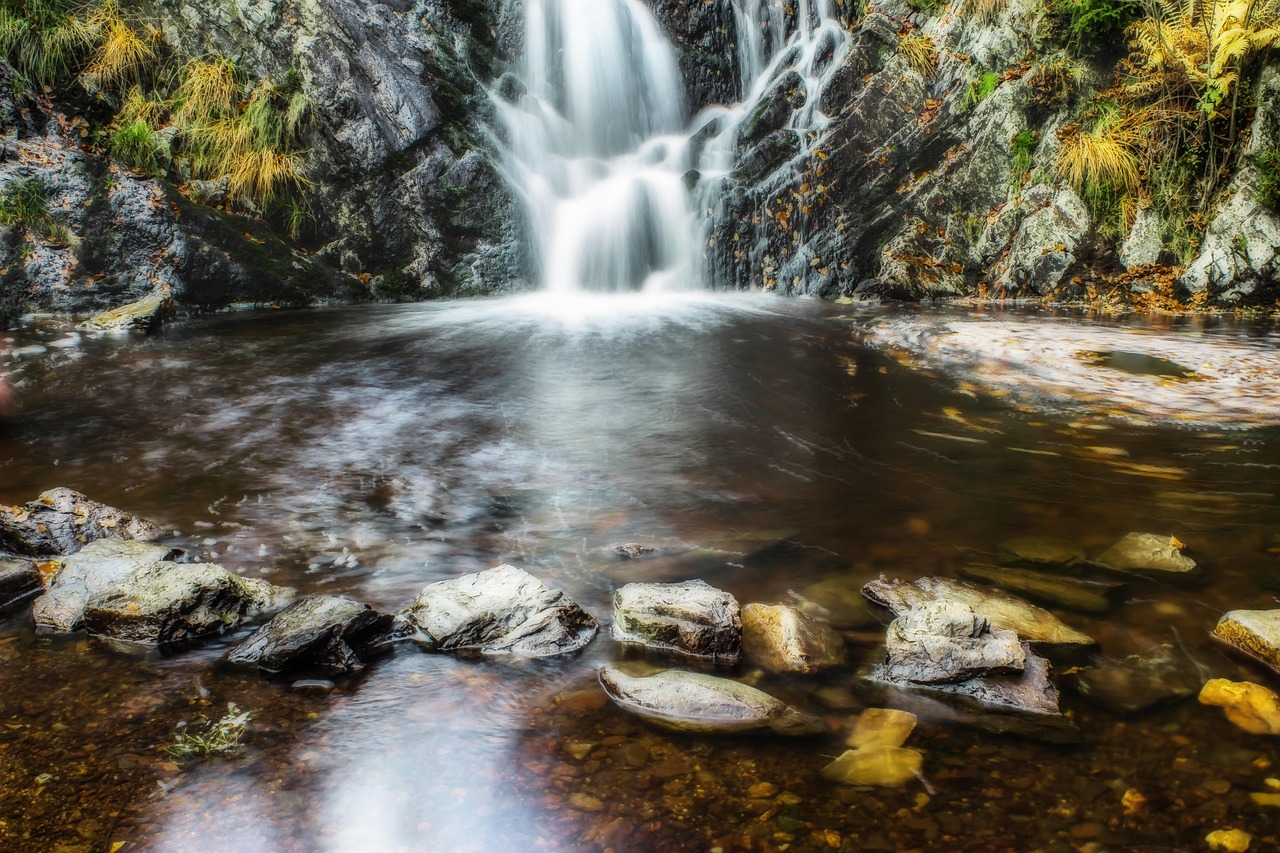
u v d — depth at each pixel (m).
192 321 8.93
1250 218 8.78
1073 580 2.97
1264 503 3.73
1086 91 10.06
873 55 11.76
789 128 11.86
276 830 1.76
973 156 10.74
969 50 11.20
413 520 3.62
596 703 2.26
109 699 2.28
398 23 11.01
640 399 5.76
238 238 9.86
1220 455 4.43
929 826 1.76
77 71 10.09
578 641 2.60
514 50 11.66
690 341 7.80
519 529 3.51
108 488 4.01
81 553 3.04
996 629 2.47
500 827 1.77
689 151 12.15
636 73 12.34
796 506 3.76
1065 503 3.77
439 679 2.40
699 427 5.08
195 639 2.64
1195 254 9.22
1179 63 9.22
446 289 10.75
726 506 3.77
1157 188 9.48
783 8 12.76
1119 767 1.95
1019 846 1.71
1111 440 4.73
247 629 2.70
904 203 10.91
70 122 9.77
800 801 1.85
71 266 9.02
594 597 2.90
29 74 9.70
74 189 9.23
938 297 10.27
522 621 2.62
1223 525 3.48
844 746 2.05
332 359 7.05
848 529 3.48
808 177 11.22
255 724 2.17
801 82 12.06
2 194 8.91
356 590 2.95
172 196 9.57
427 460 4.46
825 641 2.56
